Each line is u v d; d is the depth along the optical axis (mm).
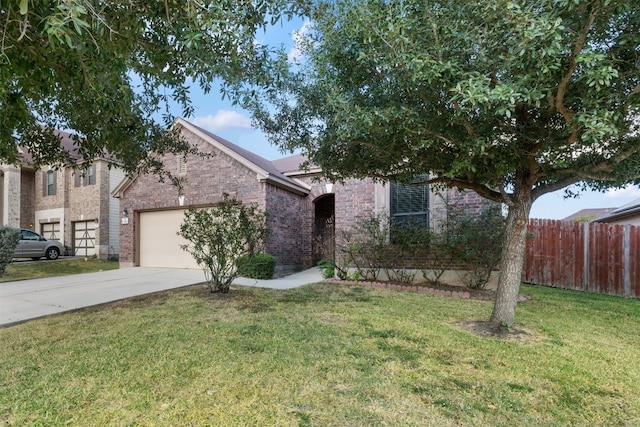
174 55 3041
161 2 2463
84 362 3314
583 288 8094
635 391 2848
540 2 2617
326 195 12852
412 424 2316
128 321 4785
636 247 7574
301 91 4598
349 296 6516
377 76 3717
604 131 2689
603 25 2869
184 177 11617
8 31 2137
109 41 2557
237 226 6699
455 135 3633
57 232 18062
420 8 3121
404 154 4219
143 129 4688
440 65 2930
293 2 3121
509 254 4465
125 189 12672
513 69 2943
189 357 3420
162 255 12078
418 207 8391
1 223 17141
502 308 4465
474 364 3309
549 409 2551
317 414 2424
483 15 2773
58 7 1737
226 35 2502
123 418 2371
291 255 11828
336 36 3602
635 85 3172
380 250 8258
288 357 3420
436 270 7801
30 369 3166
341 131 3777
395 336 4078
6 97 2926
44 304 5980
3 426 2279
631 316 5363
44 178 18766
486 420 2385
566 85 2982
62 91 3410
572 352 3668
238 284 8086
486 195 4602
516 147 3752
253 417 2385
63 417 2387
